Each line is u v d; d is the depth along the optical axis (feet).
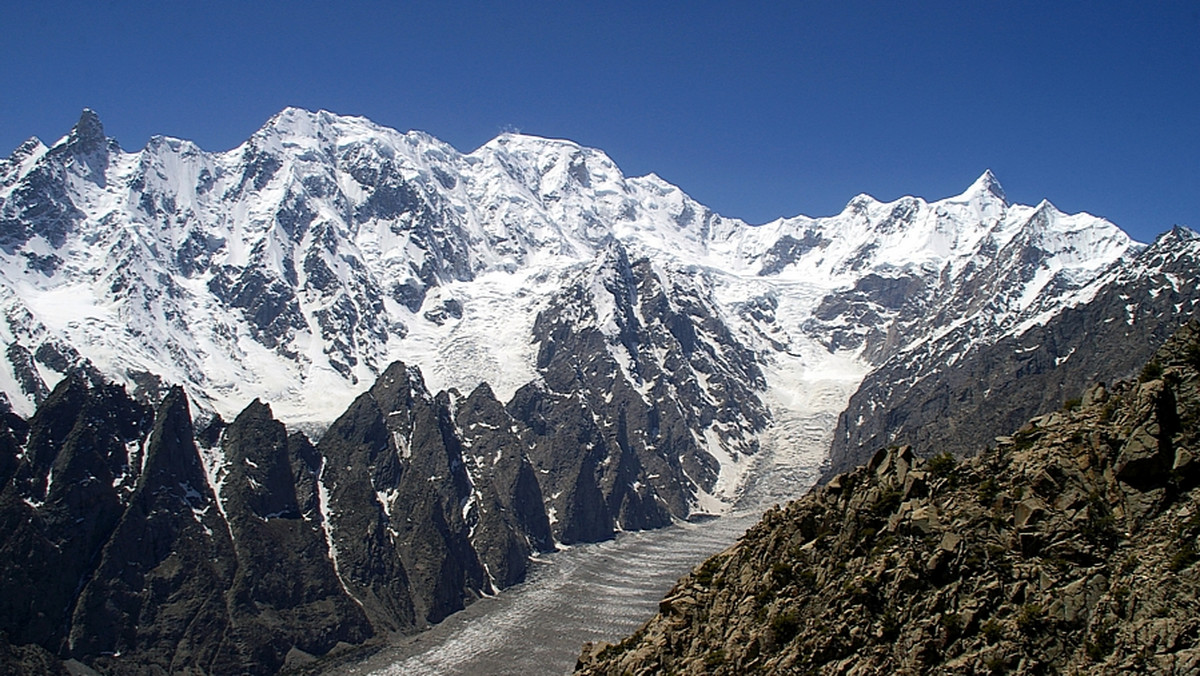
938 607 168.86
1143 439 164.14
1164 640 143.84
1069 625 155.43
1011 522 171.83
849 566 190.39
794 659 181.98
